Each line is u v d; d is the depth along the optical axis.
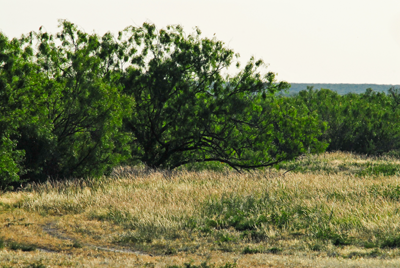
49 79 22.81
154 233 12.84
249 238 12.41
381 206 14.45
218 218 14.65
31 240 11.83
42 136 21.53
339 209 14.34
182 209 15.25
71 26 25.61
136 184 21.36
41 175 22.42
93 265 8.96
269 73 27.22
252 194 17.41
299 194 17.44
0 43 19.09
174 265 9.13
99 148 23.66
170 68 27.86
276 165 27.48
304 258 9.88
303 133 27.75
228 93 27.69
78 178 23.27
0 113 18.81
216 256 10.43
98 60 24.05
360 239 11.74
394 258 9.61
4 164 18.62
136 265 9.20
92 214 15.52
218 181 21.83
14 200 18.05
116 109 23.83
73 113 23.16
